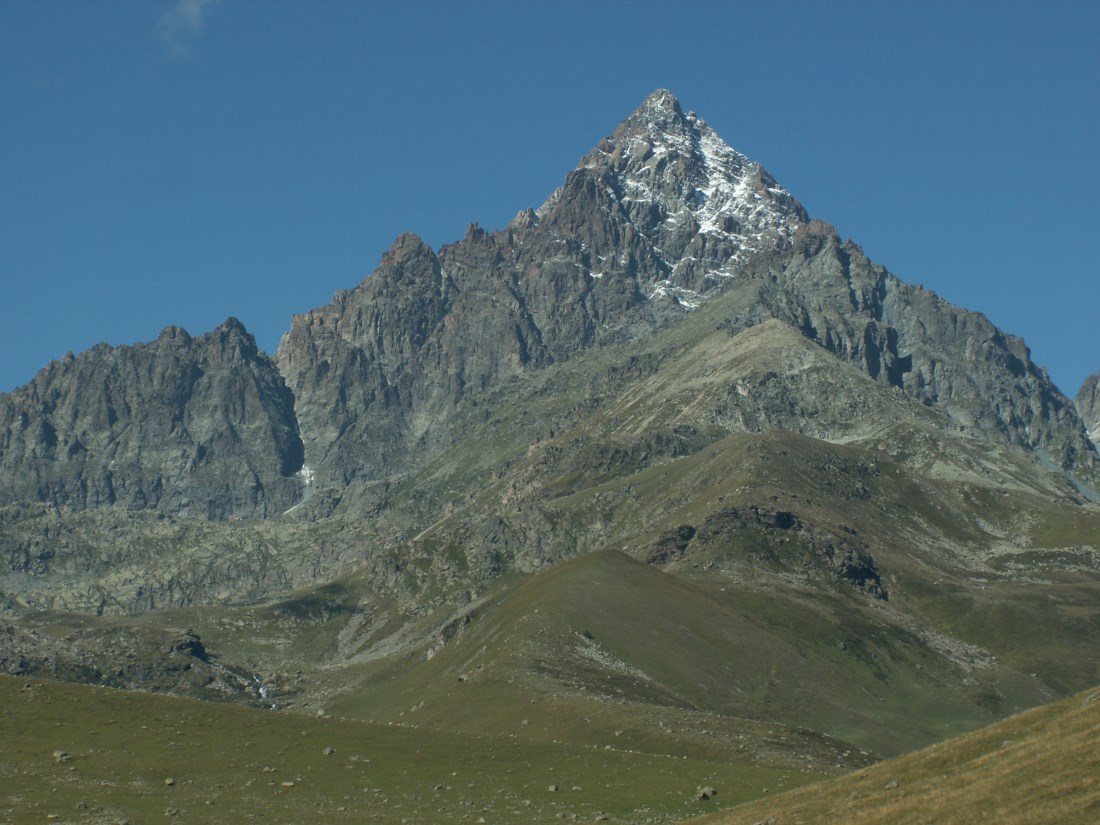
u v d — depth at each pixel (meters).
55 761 124.19
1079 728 101.56
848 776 113.56
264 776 129.00
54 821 107.31
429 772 137.62
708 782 140.38
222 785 124.56
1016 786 94.75
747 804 115.94
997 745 106.12
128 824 108.69
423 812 122.25
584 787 135.88
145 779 123.25
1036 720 108.31
